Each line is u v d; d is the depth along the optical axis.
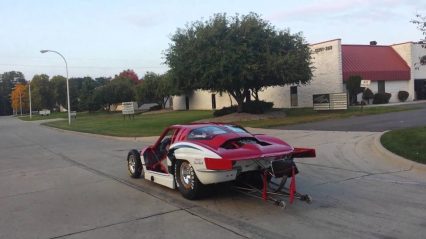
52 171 13.91
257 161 8.06
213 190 9.27
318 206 7.75
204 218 7.39
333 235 6.20
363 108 33.69
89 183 11.29
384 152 12.77
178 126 9.63
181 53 31.33
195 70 30.56
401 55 46.88
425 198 8.02
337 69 40.72
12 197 10.02
